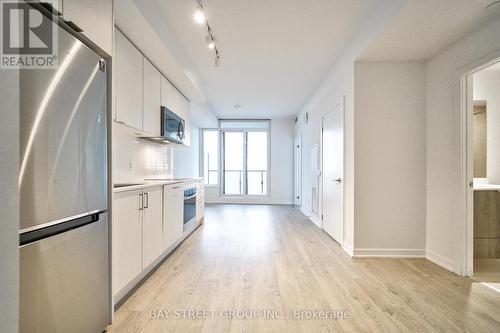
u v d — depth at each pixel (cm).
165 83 340
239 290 210
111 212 162
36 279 108
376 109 296
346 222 320
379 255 295
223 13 249
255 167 795
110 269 162
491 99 327
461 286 220
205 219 523
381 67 296
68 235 126
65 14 120
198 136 789
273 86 469
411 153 296
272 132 772
